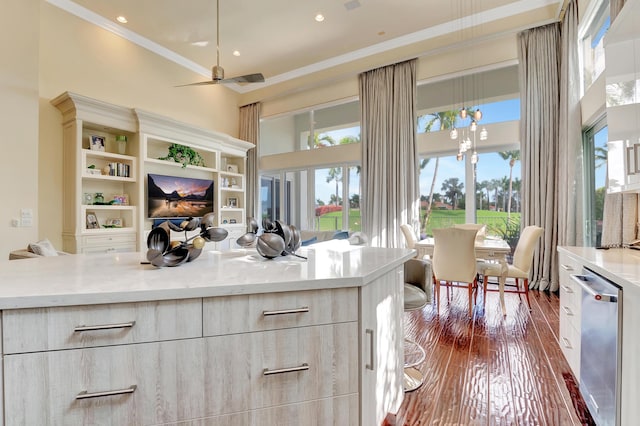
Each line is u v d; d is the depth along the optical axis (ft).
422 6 14.80
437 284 11.68
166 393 3.32
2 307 2.92
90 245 14.17
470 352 8.13
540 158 14.16
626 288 4.12
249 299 3.57
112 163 15.47
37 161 12.45
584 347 5.64
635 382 3.89
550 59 14.06
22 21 12.16
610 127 6.84
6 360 2.96
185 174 19.57
